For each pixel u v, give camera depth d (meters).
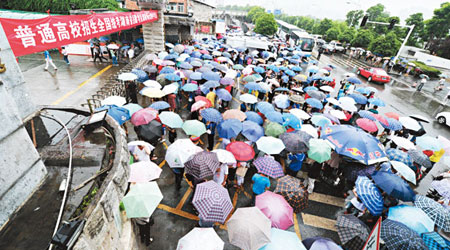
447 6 44.44
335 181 8.08
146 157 5.97
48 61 13.38
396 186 5.38
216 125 7.99
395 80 25.58
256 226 4.04
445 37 44.84
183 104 12.39
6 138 2.79
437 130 13.43
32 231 2.78
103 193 3.04
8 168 2.84
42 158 4.00
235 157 6.34
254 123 7.69
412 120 9.43
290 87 14.91
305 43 33.97
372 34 42.00
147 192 4.23
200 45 21.31
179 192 6.81
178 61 14.40
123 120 6.41
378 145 6.70
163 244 5.32
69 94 10.61
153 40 17.31
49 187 3.44
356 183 5.63
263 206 4.70
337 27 56.97
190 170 5.41
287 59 20.30
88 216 2.71
